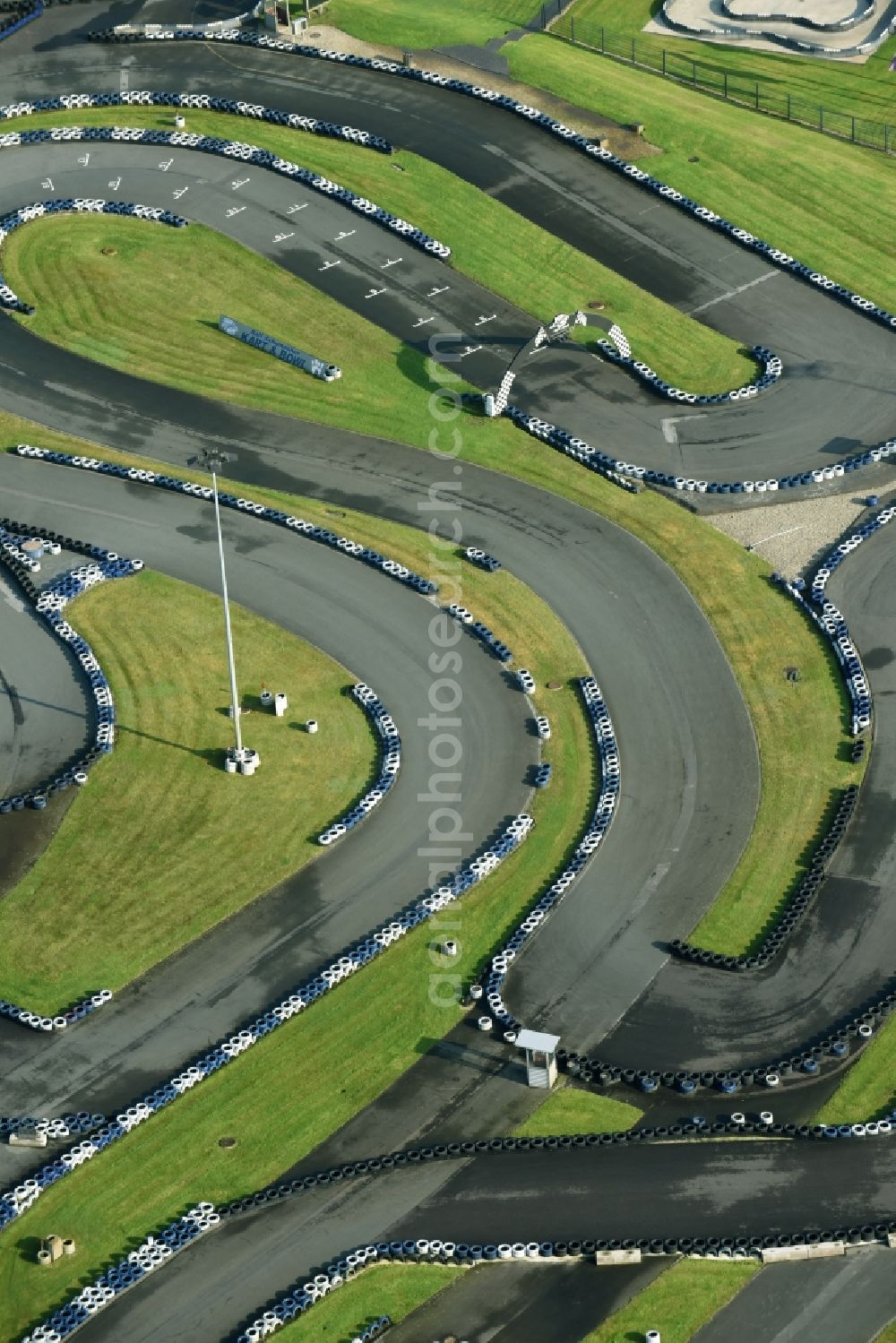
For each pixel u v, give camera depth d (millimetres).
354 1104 190750
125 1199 182500
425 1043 196375
